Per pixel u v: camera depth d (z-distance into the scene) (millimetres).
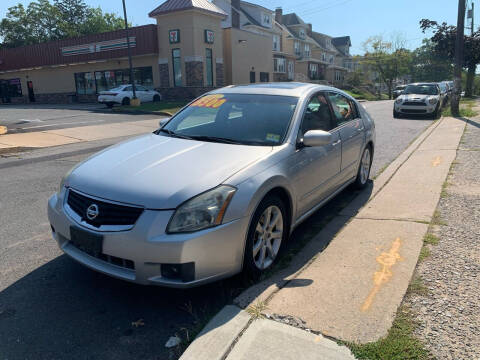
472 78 31297
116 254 2811
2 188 6484
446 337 2441
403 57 59688
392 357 2273
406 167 6914
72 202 3164
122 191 2920
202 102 4660
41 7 54000
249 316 2680
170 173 3068
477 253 3527
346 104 5465
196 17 26500
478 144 8492
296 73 53125
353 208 5098
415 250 3604
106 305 3078
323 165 4246
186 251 2711
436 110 15906
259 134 3861
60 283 3400
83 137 12547
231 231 2887
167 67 28172
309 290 2988
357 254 3570
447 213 4520
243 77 33938
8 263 3771
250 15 46781
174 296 3195
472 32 27188
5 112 24000
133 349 2582
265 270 3400
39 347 2602
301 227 4586
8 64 37312
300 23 56750
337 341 2420
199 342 2457
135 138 4266
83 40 31641
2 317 2918
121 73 31312
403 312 2689
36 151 10203
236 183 2998
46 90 36531
